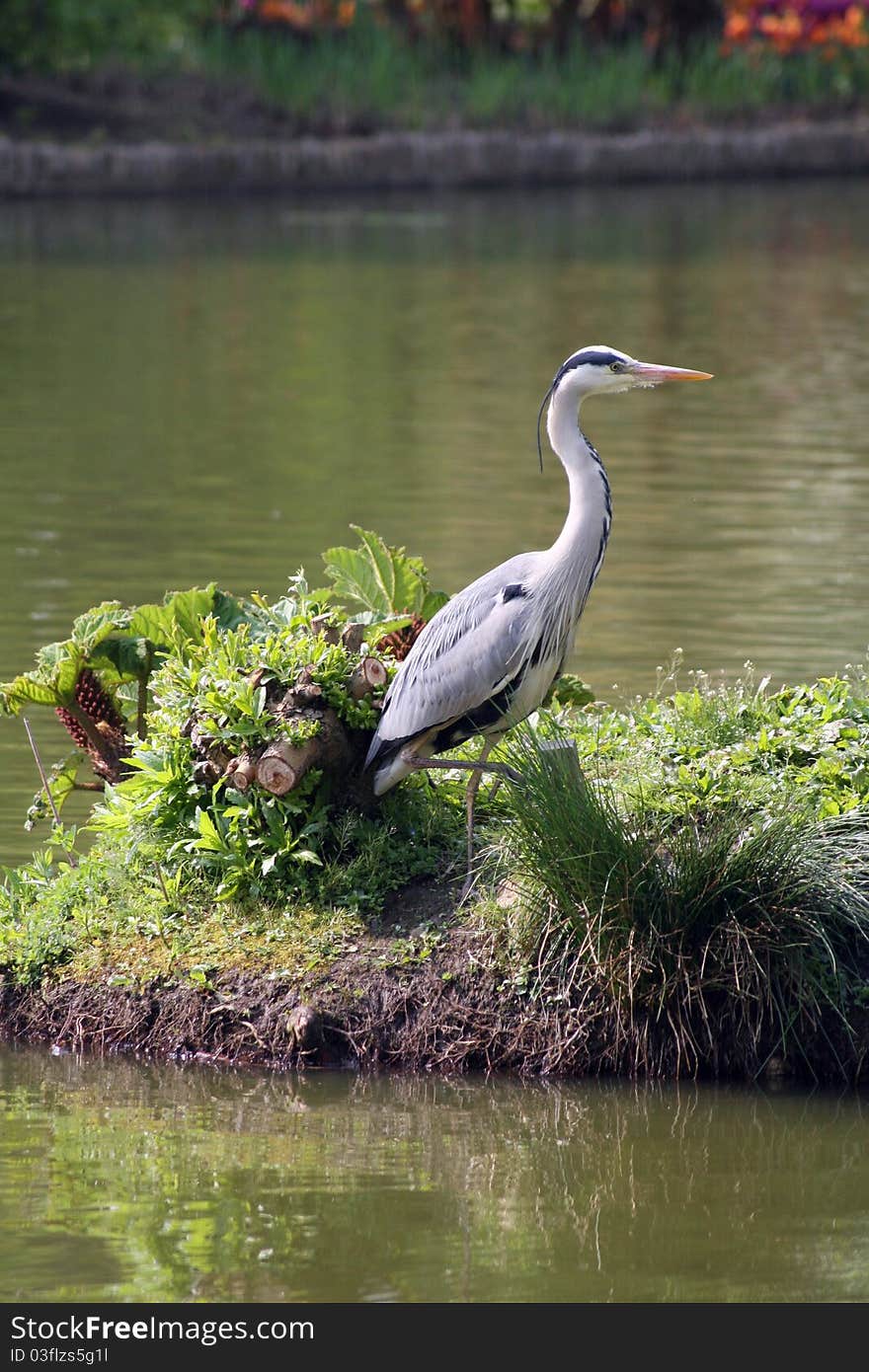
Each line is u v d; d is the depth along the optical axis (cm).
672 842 1051
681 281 3778
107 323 3331
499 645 1068
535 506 2139
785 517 2111
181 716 1136
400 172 5144
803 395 2797
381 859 1126
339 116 5322
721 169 5447
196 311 3453
